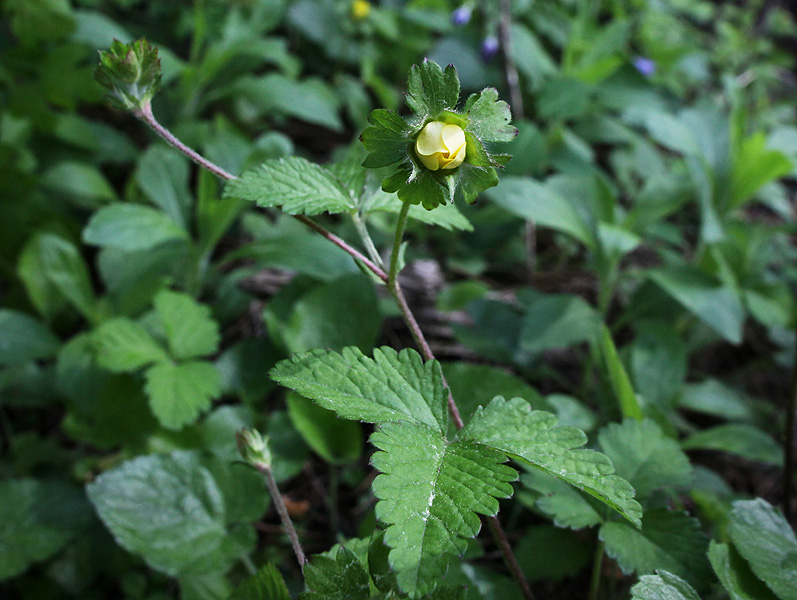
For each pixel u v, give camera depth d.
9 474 0.28
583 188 0.34
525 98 0.47
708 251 0.34
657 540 0.19
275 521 0.28
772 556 0.18
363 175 0.19
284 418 0.27
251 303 0.34
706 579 0.19
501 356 0.31
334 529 0.27
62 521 0.25
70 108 0.36
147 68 0.18
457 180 0.16
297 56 0.50
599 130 0.45
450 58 0.46
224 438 0.27
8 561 0.24
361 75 0.51
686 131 0.37
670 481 0.20
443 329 0.34
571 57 0.44
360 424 0.29
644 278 0.37
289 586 0.24
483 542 0.26
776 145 0.38
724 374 0.37
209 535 0.23
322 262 0.30
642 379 0.28
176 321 0.27
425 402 0.17
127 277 0.31
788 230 0.37
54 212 0.35
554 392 0.34
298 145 0.46
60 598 0.25
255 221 0.35
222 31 0.42
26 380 0.30
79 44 0.36
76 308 0.34
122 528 0.22
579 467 0.16
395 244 0.18
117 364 0.25
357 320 0.28
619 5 0.56
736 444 0.26
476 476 0.16
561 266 0.41
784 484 0.25
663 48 0.54
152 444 0.26
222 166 0.34
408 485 0.16
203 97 0.42
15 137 0.36
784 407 0.35
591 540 0.23
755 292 0.34
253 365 0.30
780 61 0.64
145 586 0.25
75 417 0.27
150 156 0.32
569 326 0.29
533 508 0.24
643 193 0.36
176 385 0.25
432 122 0.16
